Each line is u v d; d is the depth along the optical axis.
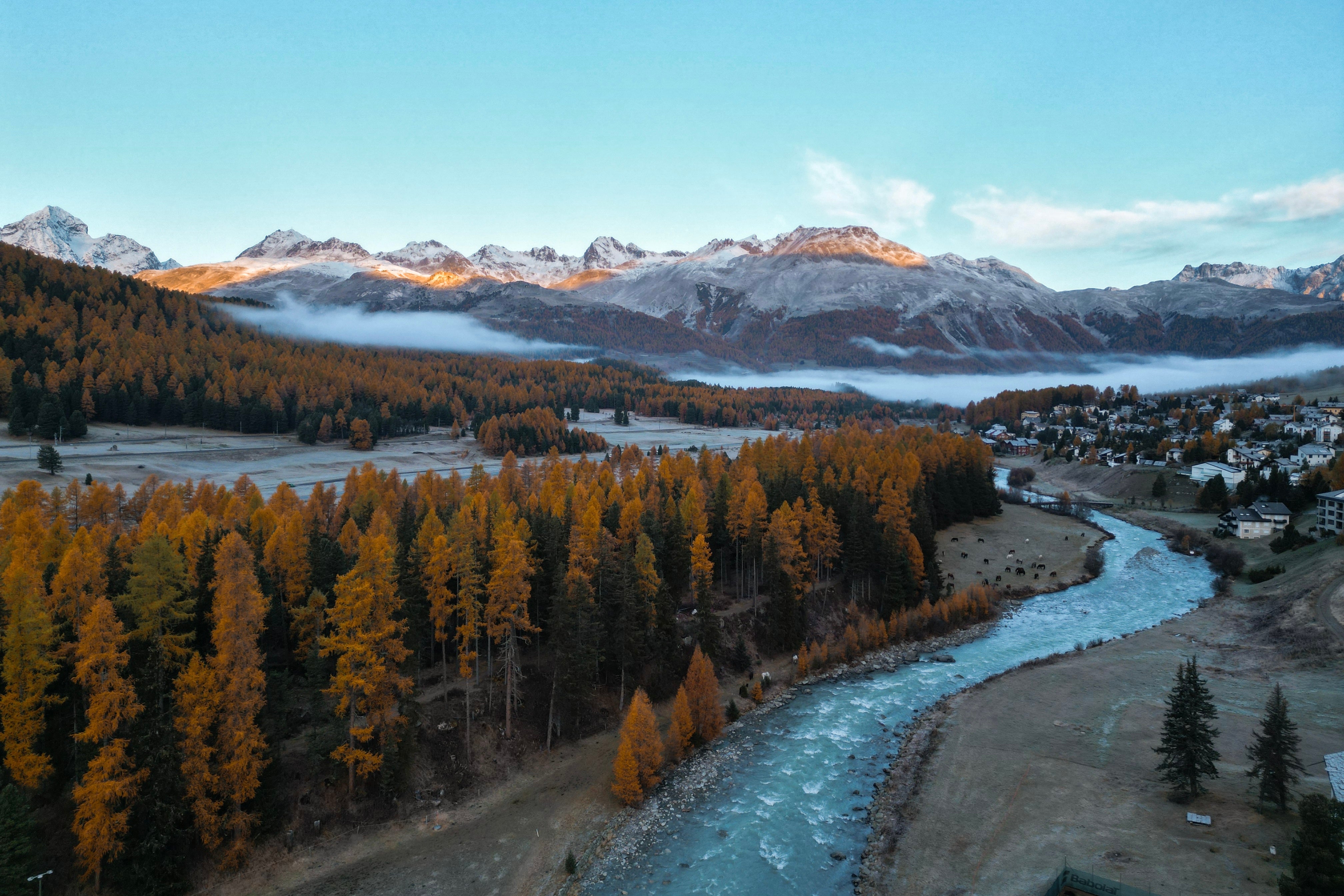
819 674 80.75
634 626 69.62
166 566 48.94
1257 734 52.72
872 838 51.31
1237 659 79.50
